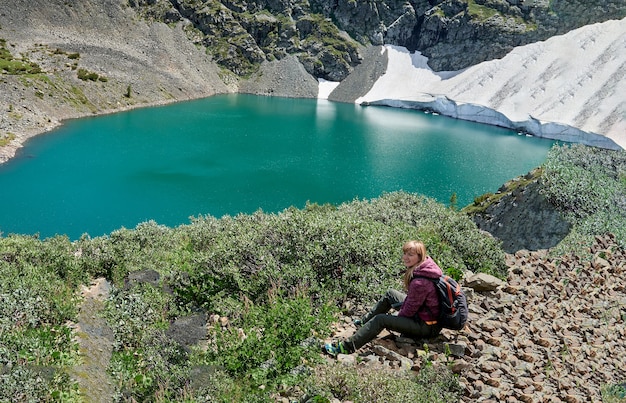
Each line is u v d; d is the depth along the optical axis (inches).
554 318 437.4
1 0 4687.5
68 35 4864.7
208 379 343.6
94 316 483.2
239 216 935.7
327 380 301.6
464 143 3993.6
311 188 2484.0
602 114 4945.9
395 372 311.6
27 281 533.0
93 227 1802.4
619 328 448.5
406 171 2928.2
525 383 325.4
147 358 390.9
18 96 3287.4
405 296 367.6
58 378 357.7
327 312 407.8
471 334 367.6
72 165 2583.7
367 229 548.1
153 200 2153.1
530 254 617.0
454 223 697.0
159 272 609.9
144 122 3777.1
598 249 657.6
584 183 1034.7
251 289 460.1
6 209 1935.3
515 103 5492.1
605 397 335.3
